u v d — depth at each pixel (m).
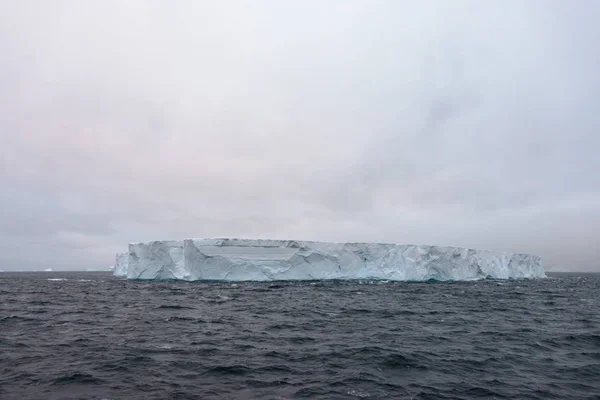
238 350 14.23
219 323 20.34
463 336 17.36
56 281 71.62
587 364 12.88
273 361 12.75
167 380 10.76
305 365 12.32
